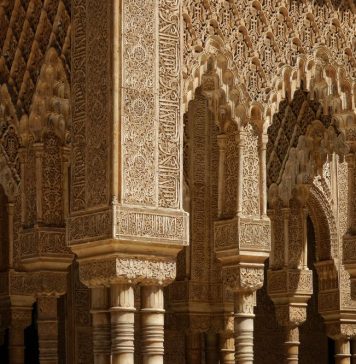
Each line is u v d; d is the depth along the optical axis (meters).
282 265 15.98
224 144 12.40
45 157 12.43
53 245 12.45
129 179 10.97
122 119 10.99
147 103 11.20
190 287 15.73
